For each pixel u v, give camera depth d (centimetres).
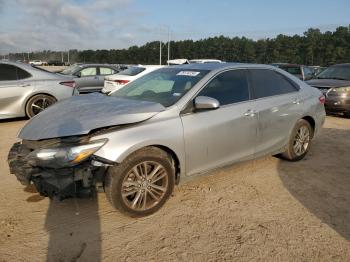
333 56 8256
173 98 408
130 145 346
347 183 475
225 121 424
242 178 482
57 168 330
